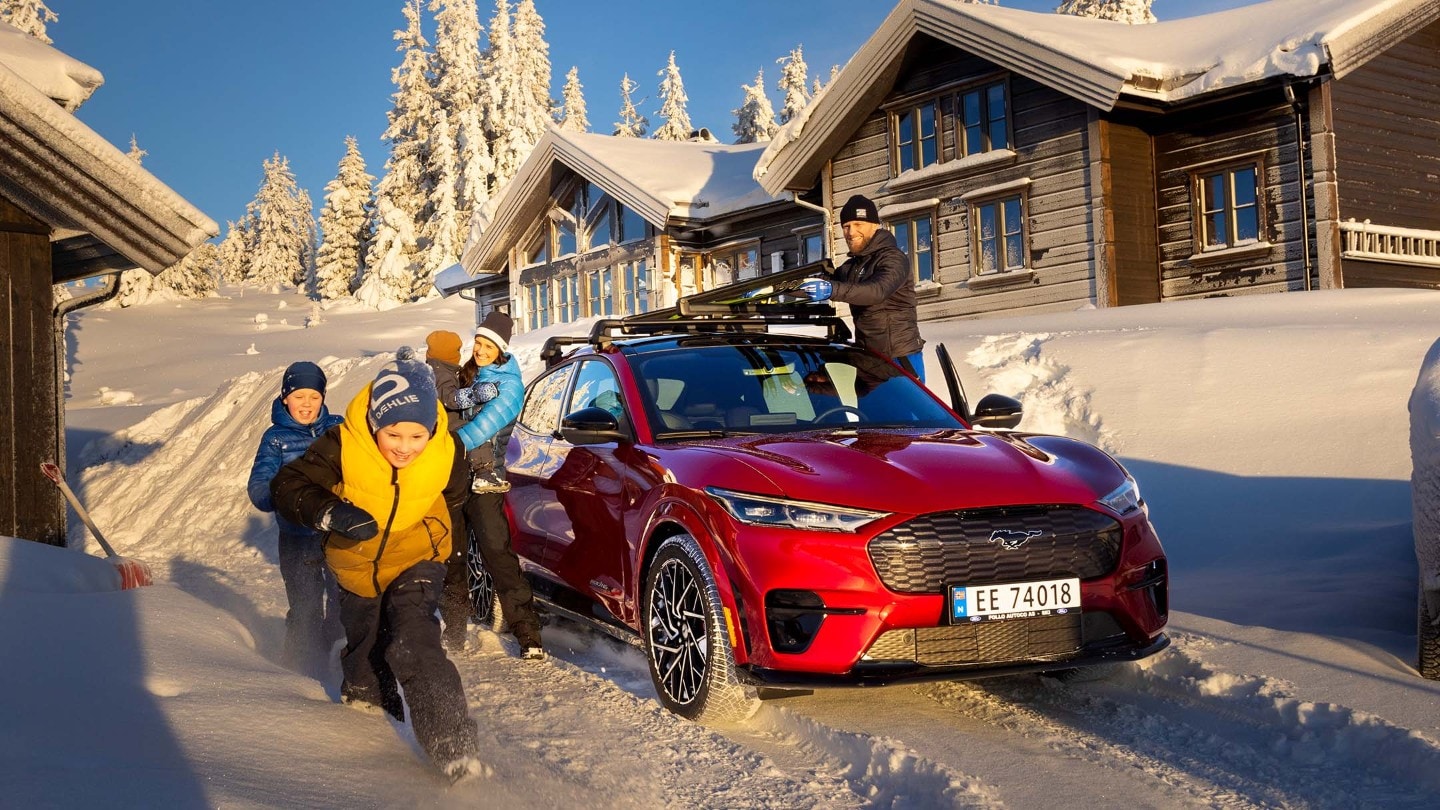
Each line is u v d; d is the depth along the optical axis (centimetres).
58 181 781
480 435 521
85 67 874
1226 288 1786
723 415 502
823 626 378
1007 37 1808
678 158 2842
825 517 387
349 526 315
